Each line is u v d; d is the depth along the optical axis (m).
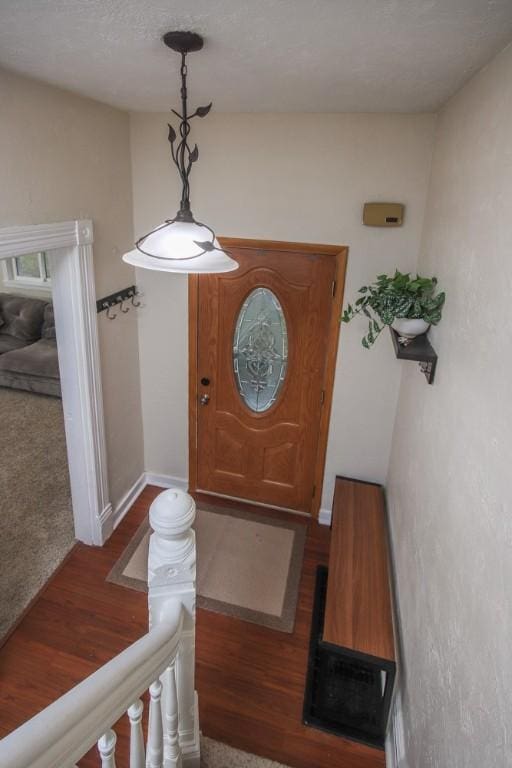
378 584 2.30
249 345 3.15
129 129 2.77
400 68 1.60
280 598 2.75
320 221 2.72
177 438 3.54
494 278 1.23
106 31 1.32
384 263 2.71
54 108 2.11
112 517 3.19
